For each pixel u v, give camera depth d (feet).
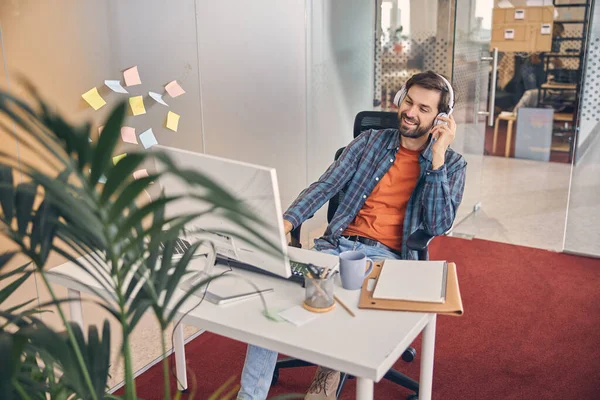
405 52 13.50
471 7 13.08
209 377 8.39
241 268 6.30
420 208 7.76
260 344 4.97
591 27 11.96
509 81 21.17
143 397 7.91
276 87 11.51
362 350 4.68
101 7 7.77
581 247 12.99
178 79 9.14
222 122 10.19
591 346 9.21
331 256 6.59
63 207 3.20
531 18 20.27
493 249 13.39
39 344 3.61
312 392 6.72
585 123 12.31
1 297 4.07
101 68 7.85
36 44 7.02
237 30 10.32
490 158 21.85
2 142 6.66
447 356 8.94
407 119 7.62
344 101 13.70
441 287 5.64
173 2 8.89
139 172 8.43
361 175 8.20
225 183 5.57
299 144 12.49
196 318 5.30
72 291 6.32
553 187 18.19
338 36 13.01
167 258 4.01
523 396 7.93
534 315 10.23
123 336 3.77
